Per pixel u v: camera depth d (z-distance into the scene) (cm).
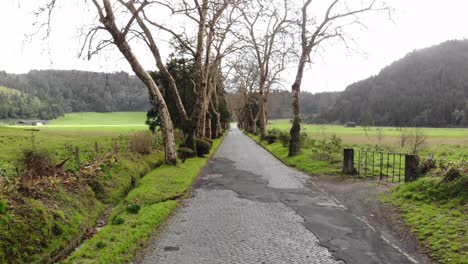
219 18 2395
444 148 2566
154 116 3195
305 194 1150
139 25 1764
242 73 4881
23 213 677
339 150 2023
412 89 11725
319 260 603
